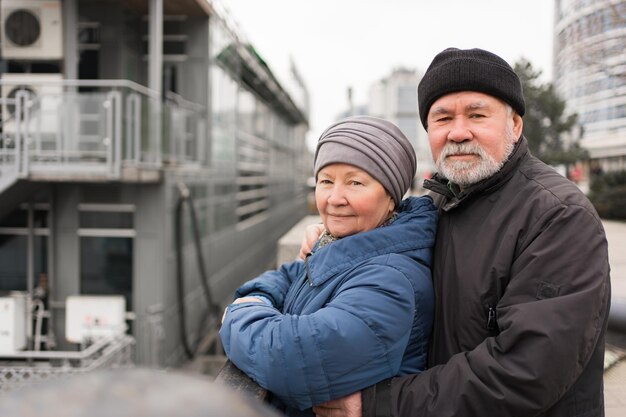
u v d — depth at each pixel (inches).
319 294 61.7
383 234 62.9
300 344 54.8
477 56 62.1
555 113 694.5
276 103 1152.2
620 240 401.4
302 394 55.8
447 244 64.1
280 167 1285.7
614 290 156.6
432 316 63.5
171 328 444.5
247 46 786.2
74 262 423.5
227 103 678.5
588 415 55.5
